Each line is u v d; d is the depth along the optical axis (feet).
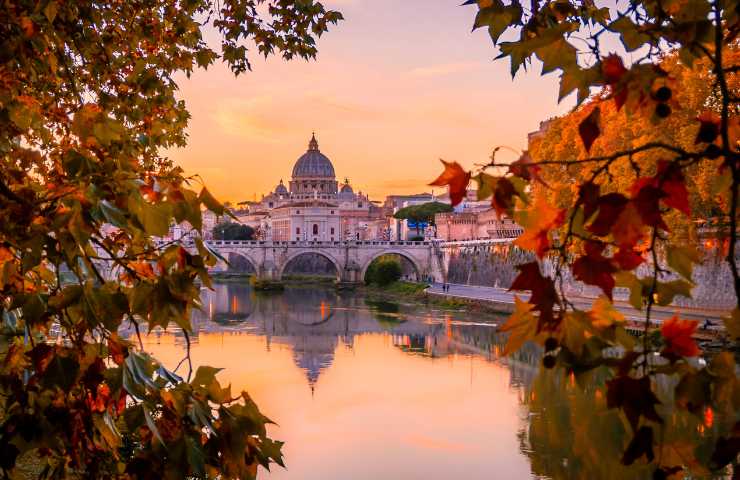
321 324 327.67
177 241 21.86
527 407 147.43
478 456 121.70
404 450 128.36
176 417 19.45
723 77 12.33
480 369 200.75
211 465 19.84
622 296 248.11
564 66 13.01
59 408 20.17
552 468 111.34
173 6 51.65
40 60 32.17
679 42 12.91
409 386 181.98
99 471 22.02
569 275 285.23
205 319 350.84
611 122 153.79
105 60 46.55
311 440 136.98
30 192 21.09
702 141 13.16
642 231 12.24
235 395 173.58
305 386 186.39
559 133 240.12
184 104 55.83
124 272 23.68
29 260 18.67
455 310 375.66
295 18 49.73
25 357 21.91
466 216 595.06
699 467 12.84
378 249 590.55
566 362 13.33
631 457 12.86
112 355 19.77
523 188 13.07
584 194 12.46
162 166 51.03
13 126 28.25
